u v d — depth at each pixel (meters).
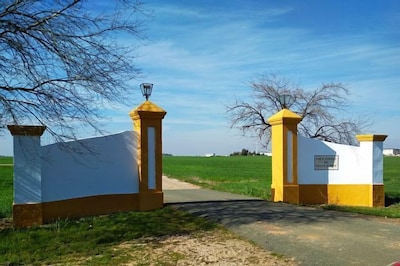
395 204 17.09
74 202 12.50
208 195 18.34
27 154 11.37
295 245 9.04
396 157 93.62
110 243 9.78
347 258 8.00
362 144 16.72
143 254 8.78
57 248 9.32
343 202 16.59
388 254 8.23
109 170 13.49
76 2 10.62
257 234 10.14
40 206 11.48
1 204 15.98
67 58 10.49
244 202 15.62
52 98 10.70
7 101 10.33
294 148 16.25
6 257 8.66
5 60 10.30
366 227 11.00
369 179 16.56
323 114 26.00
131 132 14.04
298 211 13.58
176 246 9.38
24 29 10.12
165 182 28.42
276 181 16.44
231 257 8.37
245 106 29.11
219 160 82.06
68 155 12.41
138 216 12.59
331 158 16.67
